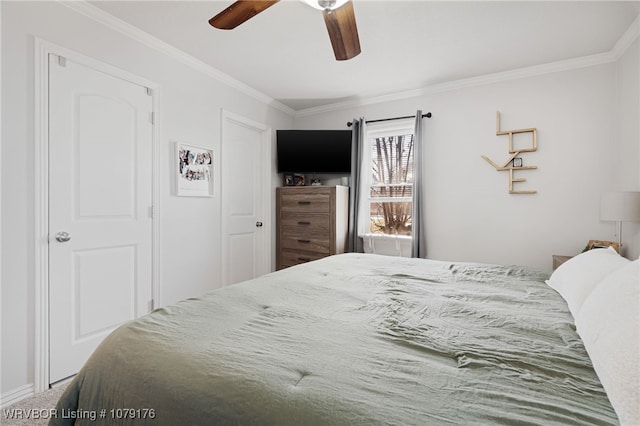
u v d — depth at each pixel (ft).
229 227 11.26
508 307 4.05
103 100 7.35
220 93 10.57
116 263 7.66
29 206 6.15
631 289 2.60
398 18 7.29
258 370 2.47
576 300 3.71
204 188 9.98
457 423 1.89
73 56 6.75
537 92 9.82
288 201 12.99
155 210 8.50
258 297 4.38
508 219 10.25
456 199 11.03
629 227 8.30
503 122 10.30
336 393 2.18
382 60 9.39
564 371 2.50
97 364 2.96
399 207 12.47
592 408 2.05
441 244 11.28
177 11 7.11
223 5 6.91
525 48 8.64
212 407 2.22
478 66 9.75
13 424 5.40
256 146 12.58
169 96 8.86
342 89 11.75
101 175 7.33
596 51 8.75
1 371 5.81
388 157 12.71
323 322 3.51
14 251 5.95
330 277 5.63
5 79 5.81
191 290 9.57
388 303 4.17
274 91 11.94
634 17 7.19
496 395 2.17
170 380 2.48
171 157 8.96
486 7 6.88
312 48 8.77
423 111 11.66
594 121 9.11
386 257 7.73
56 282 6.56
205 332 3.21
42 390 6.29
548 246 9.70
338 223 12.20
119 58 7.64
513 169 10.09
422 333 3.23
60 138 6.59
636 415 1.74
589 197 9.18
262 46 8.66
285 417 2.03
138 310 8.11
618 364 2.08
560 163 9.52
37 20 6.21
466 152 10.87
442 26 7.61
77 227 6.89
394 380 2.35
